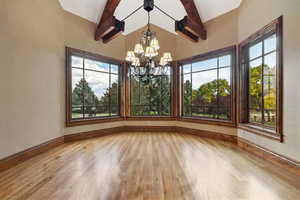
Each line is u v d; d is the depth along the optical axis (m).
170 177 2.21
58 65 3.70
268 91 3.02
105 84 5.00
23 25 2.79
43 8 3.24
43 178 2.18
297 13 2.23
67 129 4.00
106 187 1.96
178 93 5.21
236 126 3.86
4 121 2.47
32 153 2.97
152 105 5.52
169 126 5.30
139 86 5.49
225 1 3.79
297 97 2.24
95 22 4.55
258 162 2.73
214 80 4.42
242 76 3.66
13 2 2.60
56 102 3.65
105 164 2.64
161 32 5.32
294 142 2.30
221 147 3.57
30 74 2.95
